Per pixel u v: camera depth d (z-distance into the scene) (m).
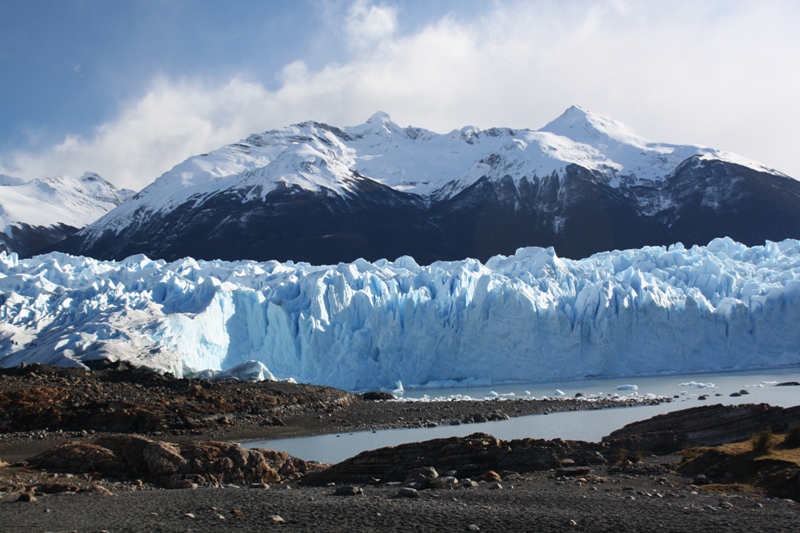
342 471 25.62
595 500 19.00
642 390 59.72
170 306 70.31
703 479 20.97
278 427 43.47
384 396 57.91
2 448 35.47
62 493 22.20
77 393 45.22
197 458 26.67
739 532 15.70
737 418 26.64
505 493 20.23
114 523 17.33
